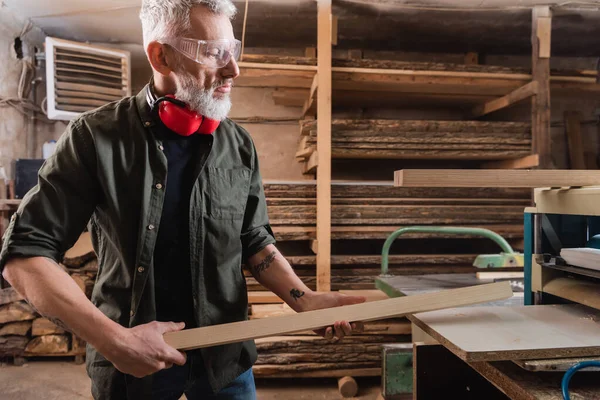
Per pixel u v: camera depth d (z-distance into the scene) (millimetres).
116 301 1141
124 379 1151
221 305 1237
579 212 1134
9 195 3303
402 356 2277
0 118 3334
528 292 1344
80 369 3125
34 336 3248
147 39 1111
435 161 3801
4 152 3381
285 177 3855
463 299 1092
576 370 819
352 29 3467
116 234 1126
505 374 917
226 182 1247
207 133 1197
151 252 1129
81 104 3475
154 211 1142
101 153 1104
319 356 2750
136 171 1135
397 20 3307
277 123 3844
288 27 3420
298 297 1267
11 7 3195
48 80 3369
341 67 2953
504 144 3092
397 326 2766
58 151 1118
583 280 1209
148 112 1170
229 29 1112
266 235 1366
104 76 3549
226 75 1132
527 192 3234
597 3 3018
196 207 1190
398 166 3789
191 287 1198
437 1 3021
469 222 3113
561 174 1085
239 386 1299
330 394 2764
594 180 1093
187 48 1055
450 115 3926
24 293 973
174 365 1209
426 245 3775
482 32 3506
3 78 3365
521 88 3109
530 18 3250
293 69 2887
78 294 965
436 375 1232
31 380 2938
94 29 3607
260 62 2895
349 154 3012
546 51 3027
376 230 3037
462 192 3184
